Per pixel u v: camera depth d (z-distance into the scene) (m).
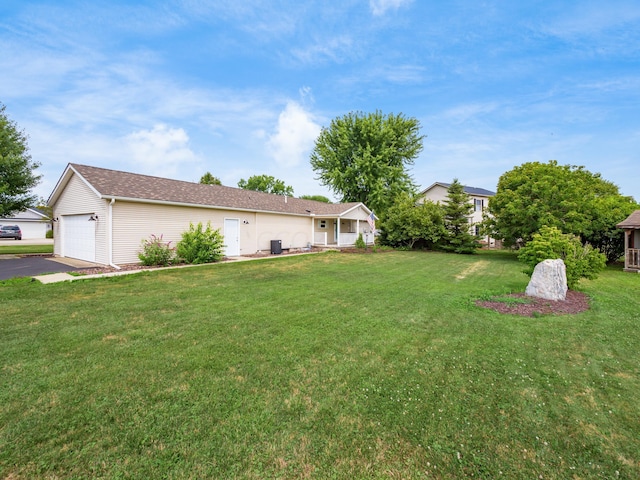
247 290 7.94
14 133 16.23
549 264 7.59
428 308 6.48
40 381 3.24
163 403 2.88
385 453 2.34
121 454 2.25
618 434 2.60
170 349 4.12
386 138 32.53
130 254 12.05
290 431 2.54
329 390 3.18
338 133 33.94
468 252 21.92
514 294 7.92
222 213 15.48
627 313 6.34
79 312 5.74
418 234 22.64
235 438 2.44
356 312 6.08
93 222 12.30
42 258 14.18
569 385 3.40
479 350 4.30
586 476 2.16
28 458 2.19
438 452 2.36
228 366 3.66
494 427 2.67
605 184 23.08
